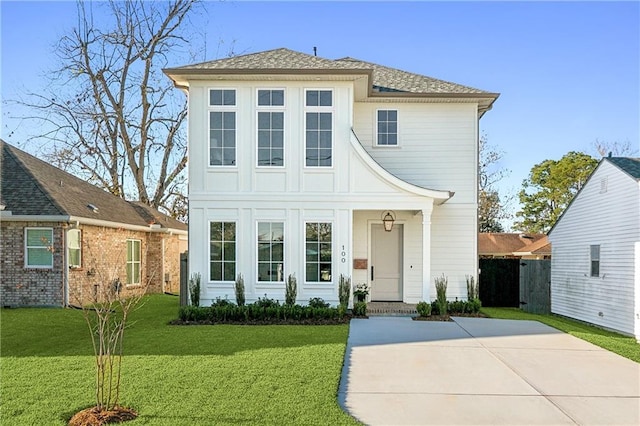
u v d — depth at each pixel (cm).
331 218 1323
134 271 2016
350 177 1325
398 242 1513
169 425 486
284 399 568
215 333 1011
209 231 1320
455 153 1485
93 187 2052
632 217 1212
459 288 1468
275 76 1305
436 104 1492
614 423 527
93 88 2664
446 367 751
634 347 934
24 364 725
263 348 848
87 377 653
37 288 1461
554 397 612
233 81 1328
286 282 1310
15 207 1445
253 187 1327
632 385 667
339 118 1328
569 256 1570
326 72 1286
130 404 548
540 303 1712
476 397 608
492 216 3772
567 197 3788
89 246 1608
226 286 1312
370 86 1381
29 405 544
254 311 1192
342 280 1279
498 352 859
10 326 1102
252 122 1326
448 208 1482
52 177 1728
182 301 1380
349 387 640
